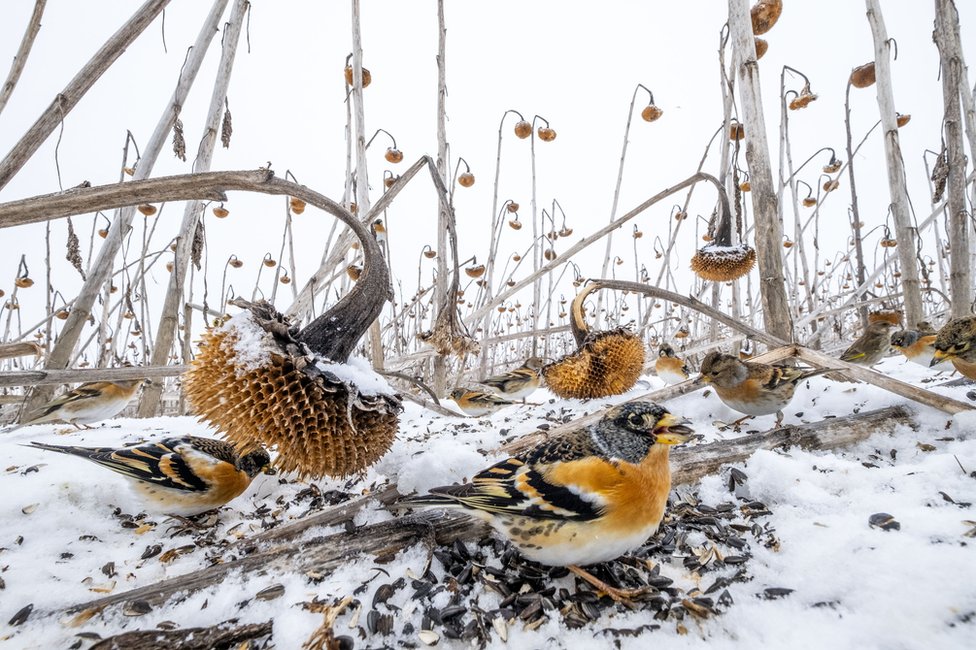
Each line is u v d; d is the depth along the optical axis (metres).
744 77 0.53
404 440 0.39
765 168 0.52
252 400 0.23
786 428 0.34
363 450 0.26
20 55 0.22
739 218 0.63
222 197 0.20
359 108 0.49
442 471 0.30
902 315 0.92
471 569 0.24
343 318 0.26
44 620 0.21
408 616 0.21
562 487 0.22
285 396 0.23
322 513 0.28
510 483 0.23
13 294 0.79
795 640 0.18
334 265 0.46
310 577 0.23
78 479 0.32
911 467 0.29
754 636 0.19
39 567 0.24
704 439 0.37
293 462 0.25
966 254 0.49
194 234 0.50
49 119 0.21
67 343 0.44
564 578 0.23
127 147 0.53
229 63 0.47
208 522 0.30
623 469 0.22
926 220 0.75
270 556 0.24
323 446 0.24
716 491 0.30
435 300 0.79
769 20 0.56
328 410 0.24
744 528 0.26
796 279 0.83
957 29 0.49
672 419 0.23
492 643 0.20
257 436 0.24
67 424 0.49
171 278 0.53
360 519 0.28
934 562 0.20
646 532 0.23
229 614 0.21
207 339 0.25
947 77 0.49
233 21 0.47
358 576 0.23
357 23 0.49
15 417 0.67
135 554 0.26
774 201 0.52
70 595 0.22
